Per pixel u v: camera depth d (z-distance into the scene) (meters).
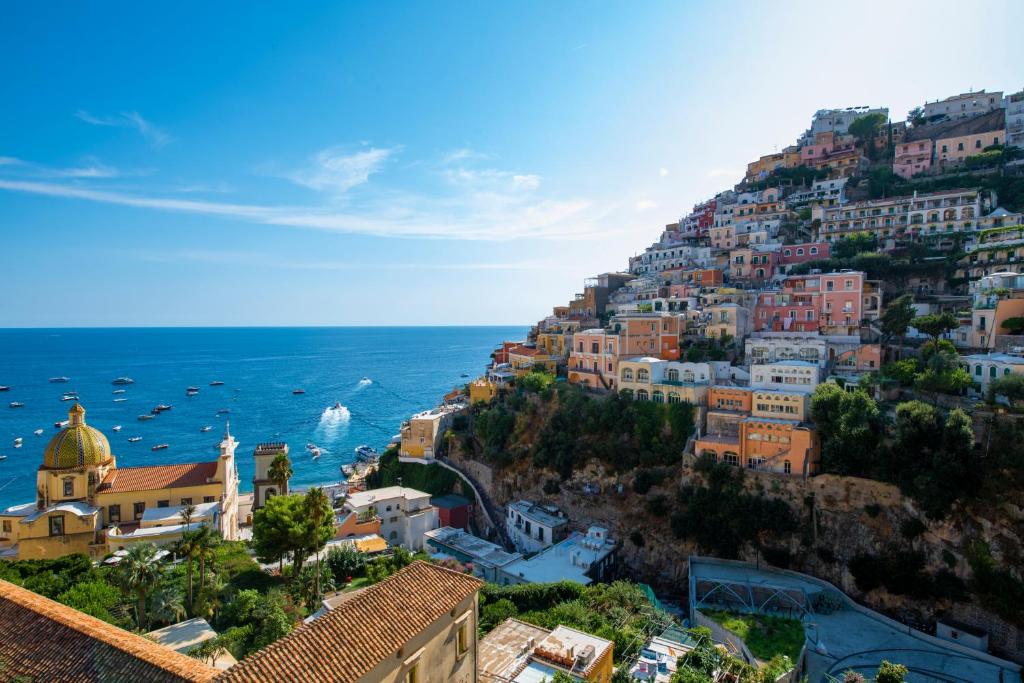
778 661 46.69
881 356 90.50
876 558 64.69
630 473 85.94
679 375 92.69
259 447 92.88
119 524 72.12
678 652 44.69
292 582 60.06
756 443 76.44
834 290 102.25
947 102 156.75
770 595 64.12
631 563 80.12
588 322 140.75
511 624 45.44
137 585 48.62
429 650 29.28
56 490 70.94
